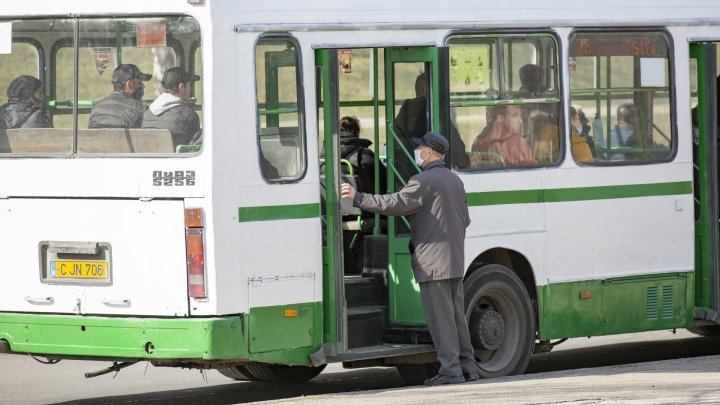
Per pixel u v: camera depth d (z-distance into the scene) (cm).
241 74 3819
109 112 3878
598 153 4681
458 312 4222
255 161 3841
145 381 4906
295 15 3938
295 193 3934
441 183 4147
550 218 4547
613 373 4319
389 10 4156
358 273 4575
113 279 3850
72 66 3922
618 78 4725
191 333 3766
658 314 4844
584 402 3662
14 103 3981
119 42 3878
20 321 3969
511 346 4469
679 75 4875
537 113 4528
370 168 4684
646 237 4791
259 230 3850
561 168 4572
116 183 3834
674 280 4872
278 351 3906
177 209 3784
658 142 4831
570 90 4600
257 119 3847
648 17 4778
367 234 4556
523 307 4478
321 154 4356
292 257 3928
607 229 4688
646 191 4788
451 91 4306
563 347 5694
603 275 4684
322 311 4012
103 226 3856
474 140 4372
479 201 4369
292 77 3941
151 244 3809
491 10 4397
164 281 3800
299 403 3784
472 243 4350
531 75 4509
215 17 3775
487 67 4400
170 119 3809
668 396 3756
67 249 3900
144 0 3838
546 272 4544
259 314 3853
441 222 4153
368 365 4431
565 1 4588
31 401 4472
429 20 4241
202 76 3784
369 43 4106
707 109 4925
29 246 3947
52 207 3912
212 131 3759
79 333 3894
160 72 3838
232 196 3791
